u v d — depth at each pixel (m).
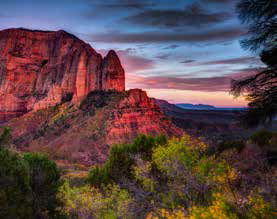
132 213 9.51
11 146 10.29
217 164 7.88
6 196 8.79
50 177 14.38
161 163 8.96
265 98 9.84
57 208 13.52
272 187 6.33
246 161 9.77
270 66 9.84
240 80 10.58
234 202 5.72
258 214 5.45
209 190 7.57
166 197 8.47
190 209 6.02
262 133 13.91
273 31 9.61
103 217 11.51
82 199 12.40
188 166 8.44
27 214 9.55
